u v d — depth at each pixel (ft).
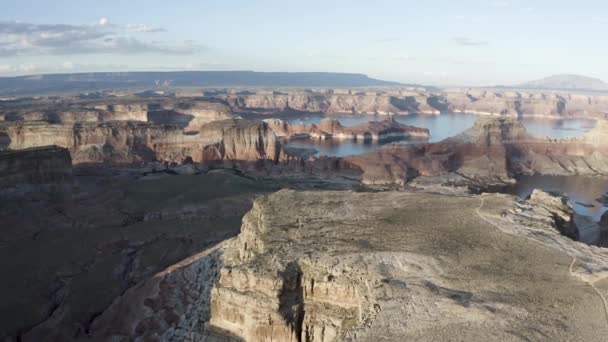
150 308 220.64
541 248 159.53
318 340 141.38
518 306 123.95
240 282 151.02
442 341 111.65
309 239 171.73
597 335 111.14
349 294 141.79
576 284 135.33
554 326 115.14
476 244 162.40
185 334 188.96
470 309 122.42
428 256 152.87
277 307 142.72
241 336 151.12
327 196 223.71
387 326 119.85
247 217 217.56
